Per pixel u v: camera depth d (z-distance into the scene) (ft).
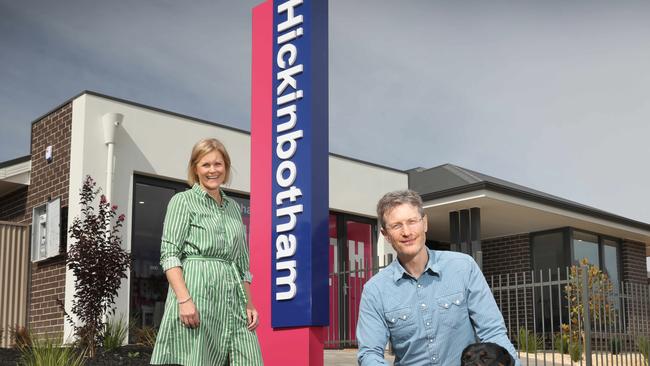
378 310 11.53
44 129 36.11
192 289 12.78
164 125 35.70
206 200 13.38
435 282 11.34
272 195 22.84
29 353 23.59
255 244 23.11
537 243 54.95
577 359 35.12
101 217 27.78
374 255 45.68
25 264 35.70
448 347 11.30
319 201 21.91
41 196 35.68
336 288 42.73
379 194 45.93
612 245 57.93
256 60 24.22
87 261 26.40
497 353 10.03
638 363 35.24
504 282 55.21
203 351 12.73
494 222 51.16
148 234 34.78
